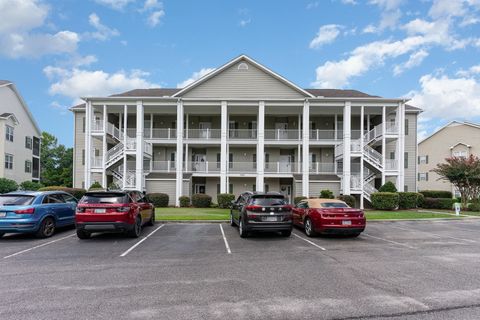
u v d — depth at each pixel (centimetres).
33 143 3553
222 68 2486
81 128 2759
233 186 2764
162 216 1524
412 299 477
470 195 2305
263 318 407
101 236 1045
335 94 2744
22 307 440
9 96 3133
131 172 2452
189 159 2822
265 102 2453
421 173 4097
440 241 998
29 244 902
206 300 470
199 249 844
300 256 769
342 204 1096
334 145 2627
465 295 497
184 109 2625
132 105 2500
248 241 967
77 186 2714
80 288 523
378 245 922
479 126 3500
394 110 2573
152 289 519
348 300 472
